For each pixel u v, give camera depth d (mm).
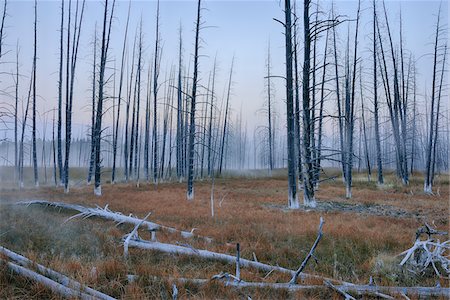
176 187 27297
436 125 26703
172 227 10453
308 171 16562
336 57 28375
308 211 14195
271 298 5184
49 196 18219
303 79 16938
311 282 5867
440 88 24234
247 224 10945
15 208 12492
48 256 6898
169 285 5434
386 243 8727
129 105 35938
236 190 24875
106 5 22047
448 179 31953
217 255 7230
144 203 15570
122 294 5008
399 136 30312
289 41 16281
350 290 5340
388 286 5629
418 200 19141
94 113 28375
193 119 20547
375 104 28438
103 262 6242
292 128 16016
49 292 5012
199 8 20531
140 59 33531
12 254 6352
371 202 17969
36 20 28266
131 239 8023
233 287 5496
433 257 6914
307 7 16922
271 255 7750
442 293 5219
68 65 25625
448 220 12484
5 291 4941
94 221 10867
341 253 7957
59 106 28172
